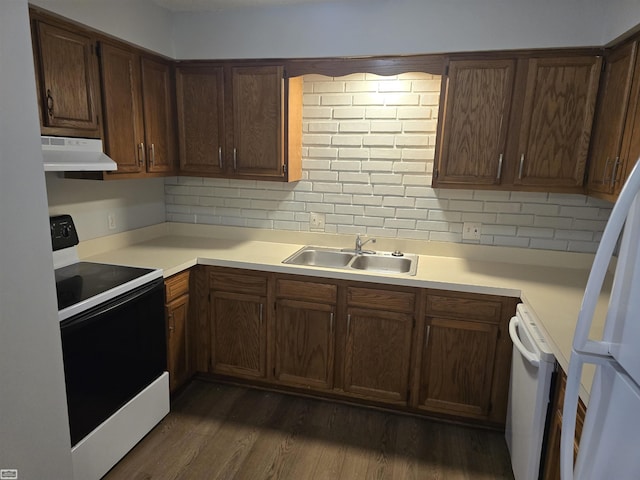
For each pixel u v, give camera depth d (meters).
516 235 2.51
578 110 2.04
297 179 2.69
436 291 2.13
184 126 2.61
